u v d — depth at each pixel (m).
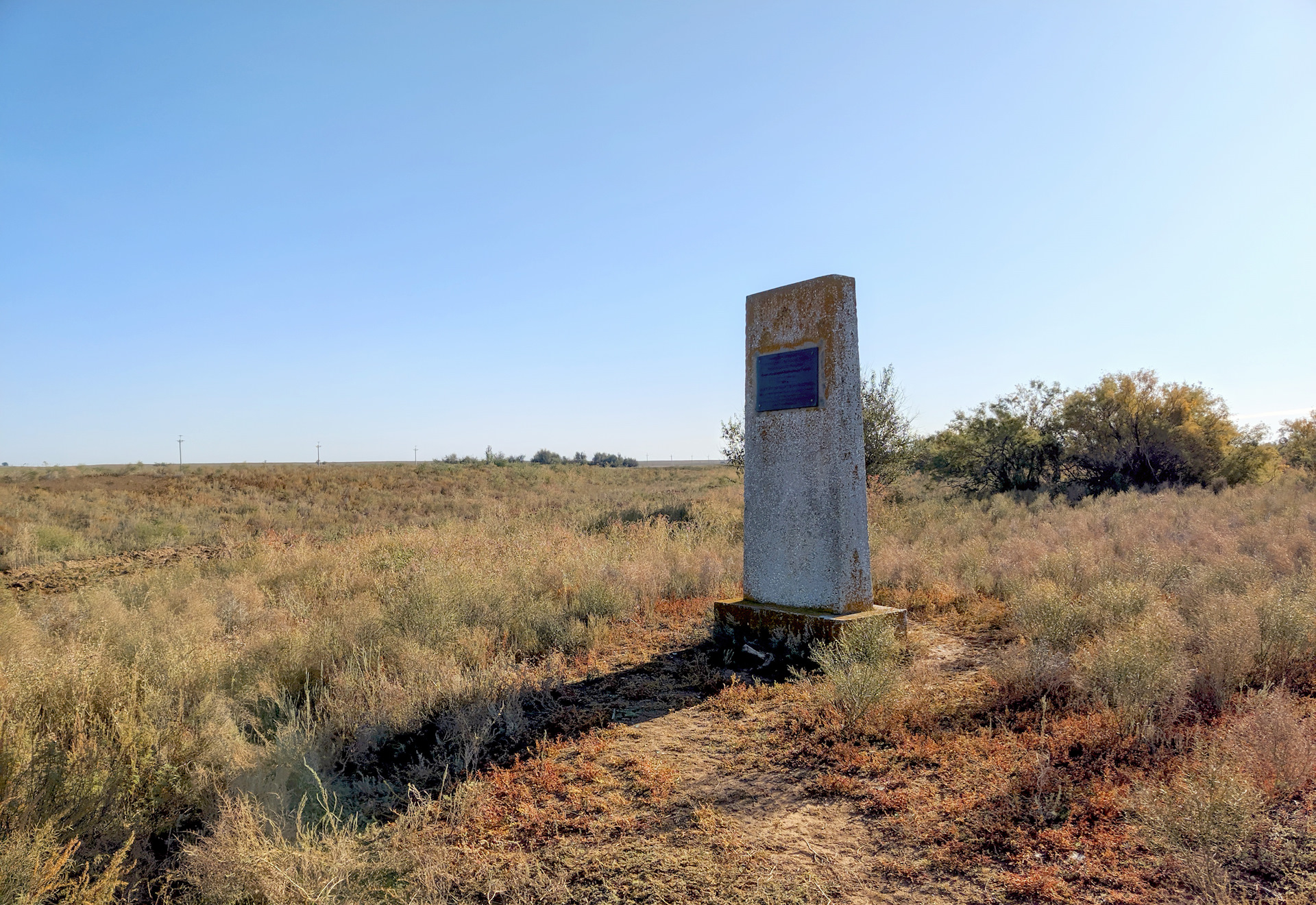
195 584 10.25
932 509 16.64
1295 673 5.25
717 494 22.80
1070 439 23.36
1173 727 4.48
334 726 4.94
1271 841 3.18
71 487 31.05
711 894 3.19
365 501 29.66
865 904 3.09
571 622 7.89
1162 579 7.98
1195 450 21.61
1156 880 3.06
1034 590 7.45
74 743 3.91
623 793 4.19
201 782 3.93
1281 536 9.91
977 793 3.93
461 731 4.92
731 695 5.87
